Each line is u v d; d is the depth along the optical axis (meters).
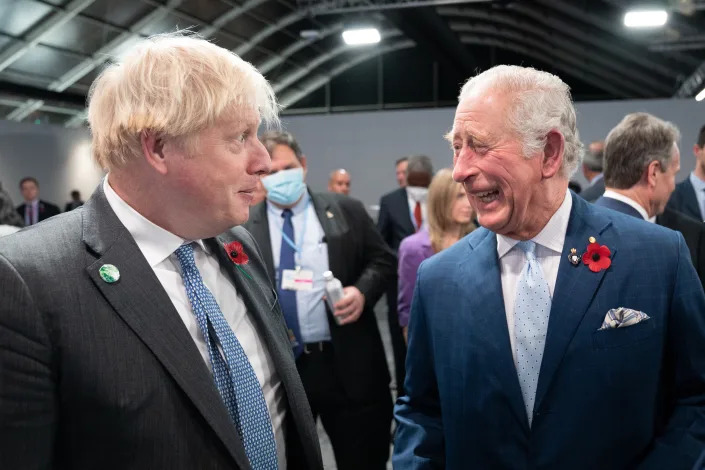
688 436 1.16
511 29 12.55
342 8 9.60
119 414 0.86
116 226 0.95
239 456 0.92
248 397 1.00
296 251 2.39
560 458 1.18
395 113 11.15
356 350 2.37
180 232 1.00
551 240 1.26
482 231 1.40
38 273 0.86
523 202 1.20
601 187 2.77
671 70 12.19
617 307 1.19
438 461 1.34
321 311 2.35
